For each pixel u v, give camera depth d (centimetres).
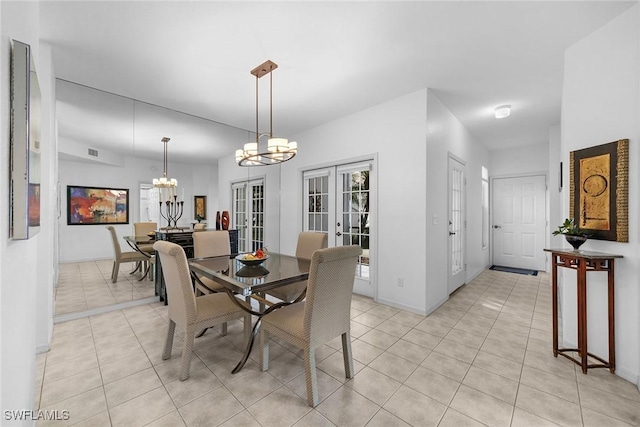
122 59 248
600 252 206
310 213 459
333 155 409
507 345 238
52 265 267
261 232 480
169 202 374
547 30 211
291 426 147
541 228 531
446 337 253
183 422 150
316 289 162
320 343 170
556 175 438
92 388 177
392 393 175
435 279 328
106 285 320
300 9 190
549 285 432
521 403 166
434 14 194
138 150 346
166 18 197
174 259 184
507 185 568
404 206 324
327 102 344
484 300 360
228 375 193
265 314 201
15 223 91
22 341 111
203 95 323
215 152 420
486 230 563
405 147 323
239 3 184
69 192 303
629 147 187
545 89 309
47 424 147
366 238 380
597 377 190
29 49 95
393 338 251
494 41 225
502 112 356
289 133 472
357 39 222
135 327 270
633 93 186
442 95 326
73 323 279
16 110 92
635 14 184
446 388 180
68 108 293
